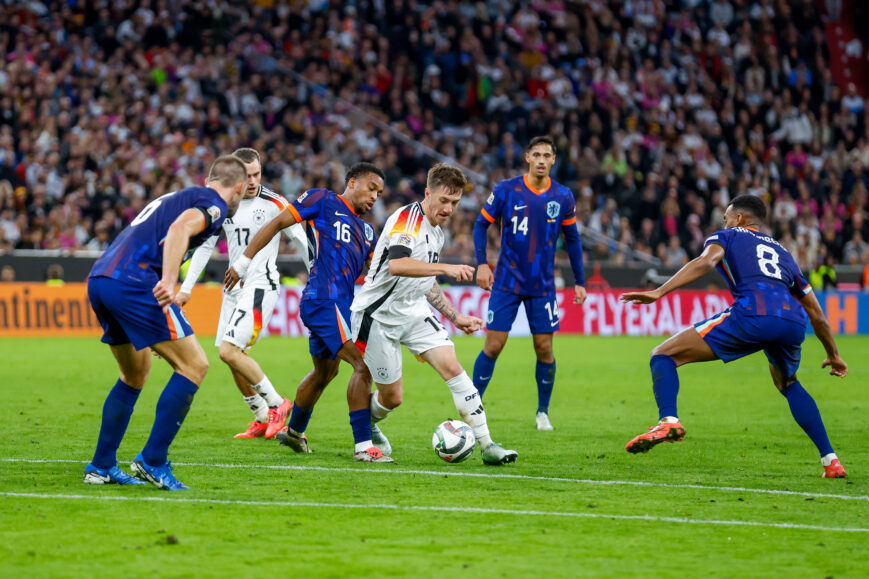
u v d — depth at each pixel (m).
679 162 92.12
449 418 30.59
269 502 17.61
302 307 23.45
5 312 61.53
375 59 93.75
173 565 13.59
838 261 91.50
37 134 73.31
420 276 20.72
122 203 69.81
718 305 78.94
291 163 78.12
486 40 98.12
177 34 85.88
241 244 26.75
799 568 13.91
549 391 29.16
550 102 94.56
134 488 18.66
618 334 75.25
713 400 37.00
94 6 85.56
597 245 78.94
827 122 103.75
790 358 21.75
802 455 24.31
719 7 109.56
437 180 21.72
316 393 23.28
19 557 13.86
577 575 13.45
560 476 20.83
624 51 100.44
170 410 18.52
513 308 29.44
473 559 14.13
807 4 111.88
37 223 67.19
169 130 78.06
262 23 91.56
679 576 13.48
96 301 18.38
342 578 13.16
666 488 19.59
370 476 20.44
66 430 26.55
